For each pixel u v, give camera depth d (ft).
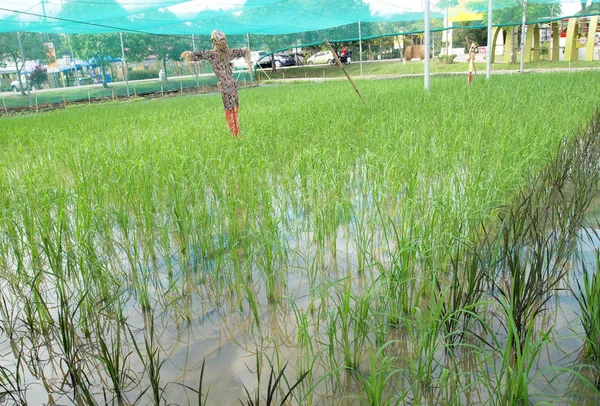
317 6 60.80
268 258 12.85
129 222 16.78
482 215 13.30
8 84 76.89
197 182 18.43
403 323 10.68
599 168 19.02
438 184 18.67
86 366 10.12
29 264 14.23
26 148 33.78
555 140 22.07
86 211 15.71
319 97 51.70
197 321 11.63
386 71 119.24
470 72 60.44
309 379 8.71
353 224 16.92
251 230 14.01
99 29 58.54
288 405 8.58
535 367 9.19
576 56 109.60
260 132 29.17
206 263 14.55
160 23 54.90
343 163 20.20
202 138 27.68
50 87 82.48
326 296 11.16
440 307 9.05
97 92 83.35
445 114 31.14
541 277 11.02
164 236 14.58
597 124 25.98
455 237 12.49
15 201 17.80
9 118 59.21
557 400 8.30
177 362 10.08
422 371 8.50
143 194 17.19
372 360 7.84
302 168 20.01
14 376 9.85
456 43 145.69
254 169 20.11
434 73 105.19
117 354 9.27
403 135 23.61
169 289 12.39
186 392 9.11
